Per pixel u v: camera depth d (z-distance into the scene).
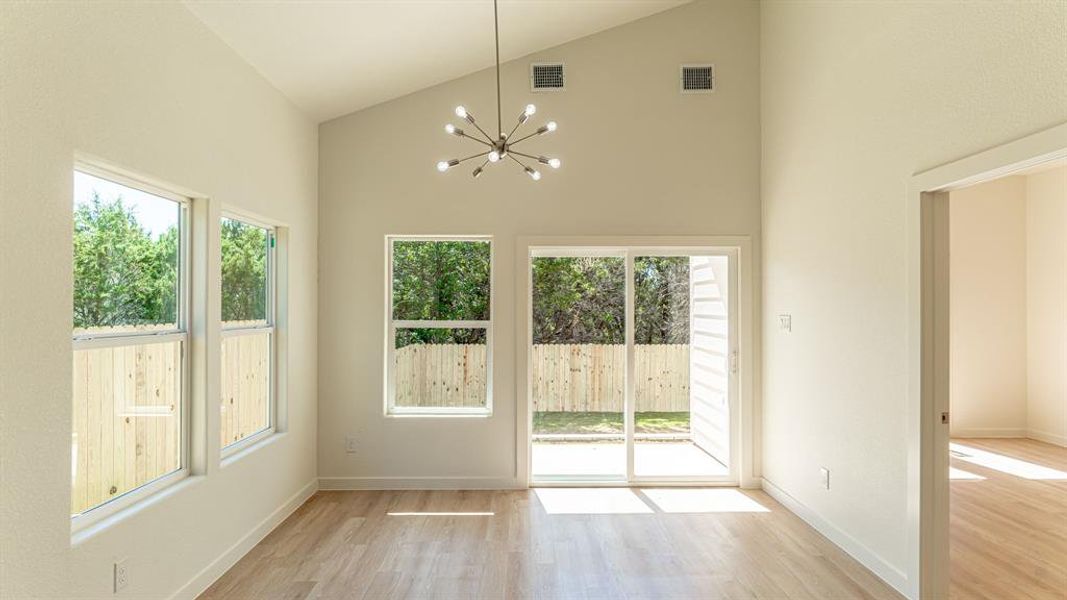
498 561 3.23
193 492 2.80
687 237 4.57
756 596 2.83
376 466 4.54
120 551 2.29
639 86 4.61
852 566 3.17
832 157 3.51
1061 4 2.02
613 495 4.41
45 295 1.93
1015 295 6.37
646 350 4.71
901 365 2.86
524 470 4.57
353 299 4.55
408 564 3.19
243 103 3.33
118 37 2.25
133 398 2.53
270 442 3.69
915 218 2.74
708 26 4.62
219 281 3.07
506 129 4.59
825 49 3.59
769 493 4.43
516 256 4.57
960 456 5.53
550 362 4.71
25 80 1.84
